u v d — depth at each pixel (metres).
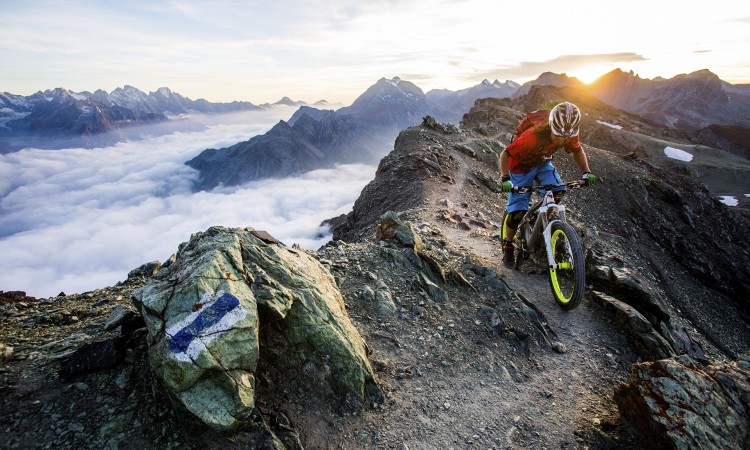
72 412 4.01
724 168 134.12
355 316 6.65
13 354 4.68
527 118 7.73
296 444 4.21
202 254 4.99
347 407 4.88
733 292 40.44
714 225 55.28
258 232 6.28
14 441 3.69
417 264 8.54
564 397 5.77
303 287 5.46
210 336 3.95
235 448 3.89
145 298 4.32
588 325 7.62
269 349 4.93
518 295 8.24
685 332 8.03
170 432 3.94
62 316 5.88
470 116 82.94
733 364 5.50
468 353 6.34
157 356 3.88
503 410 5.38
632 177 56.22
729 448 4.35
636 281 8.30
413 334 6.56
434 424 4.97
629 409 5.18
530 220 8.73
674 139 162.50
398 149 38.44
